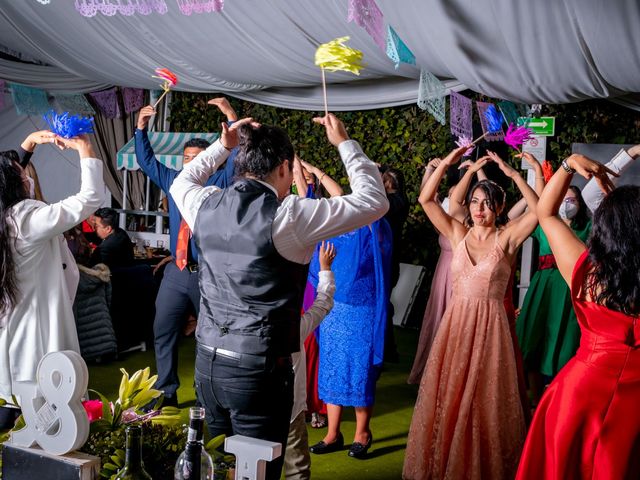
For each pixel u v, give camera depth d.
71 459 1.84
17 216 3.06
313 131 8.11
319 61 2.11
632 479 2.22
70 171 9.55
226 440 1.72
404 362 6.00
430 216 3.50
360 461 3.75
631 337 2.21
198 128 8.93
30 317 3.16
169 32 6.48
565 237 2.35
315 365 4.22
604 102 6.58
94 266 5.41
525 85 5.29
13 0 6.87
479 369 3.20
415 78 6.52
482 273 3.24
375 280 3.74
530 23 4.54
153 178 3.97
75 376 1.83
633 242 2.14
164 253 7.69
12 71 8.27
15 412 3.17
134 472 1.68
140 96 9.27
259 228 2.04
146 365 5.48
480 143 6.81
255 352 2.06
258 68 6.83
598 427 2.23
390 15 4.93
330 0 5.09
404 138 7.59
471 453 3.16
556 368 4.54
